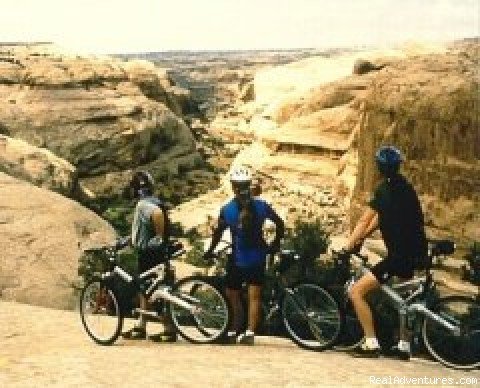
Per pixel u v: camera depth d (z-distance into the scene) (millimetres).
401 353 7184
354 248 7176
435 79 19672
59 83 56125
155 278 8211
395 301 7109
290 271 9445
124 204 46375
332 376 6422
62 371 6691
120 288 8336
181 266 16969
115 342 8203
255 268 7902
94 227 16844
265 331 9023
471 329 6816
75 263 14922
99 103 55875
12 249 14586
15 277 13945
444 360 7059
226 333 7906
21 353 7703
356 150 43281
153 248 8133
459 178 17828
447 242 7121
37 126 52312
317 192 45625
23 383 6387
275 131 51750
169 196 51969
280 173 48625
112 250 8445
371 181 21781
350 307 7750
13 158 33562
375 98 21328
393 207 6910
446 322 6871
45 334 8773
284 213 41281
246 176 7816
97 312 8250
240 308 8133
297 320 7844
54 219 16078
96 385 6203
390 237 6934
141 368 6730
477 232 17172
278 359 7070
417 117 19156
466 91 18250
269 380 6297
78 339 8469
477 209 17469
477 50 20031
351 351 7551
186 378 6371
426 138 18828
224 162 70000
